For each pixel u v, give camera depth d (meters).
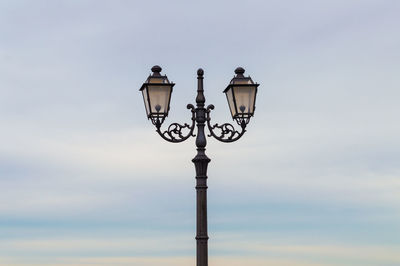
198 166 19.67
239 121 19.94
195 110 19.88
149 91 19.62
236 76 20.02
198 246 19.52
